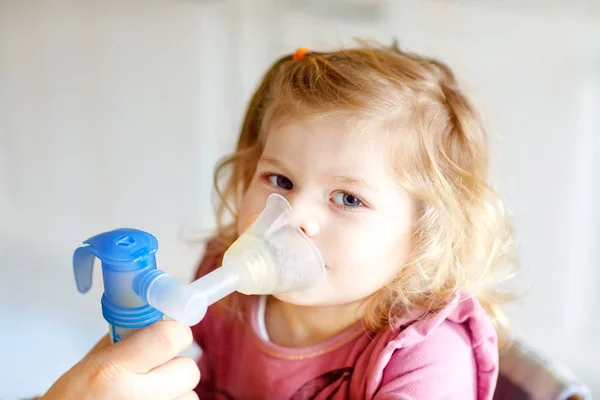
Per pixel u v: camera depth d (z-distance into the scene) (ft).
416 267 2.47
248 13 4.61
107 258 1.68
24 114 4.89
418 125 2.47
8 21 4.76
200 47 4.68
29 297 4.57
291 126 2.39
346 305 2.50
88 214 5.01
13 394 4.00
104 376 1.74
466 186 2.66
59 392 1.74
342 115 2.35
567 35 3.98
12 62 4.83
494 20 4.11
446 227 2.52
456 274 2.57
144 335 1.76
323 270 2.13
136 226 4.98
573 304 4.20
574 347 4.20
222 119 4.77
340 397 2.48
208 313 2.95
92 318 4.49
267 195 2.42
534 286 4.22
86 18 4.73
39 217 4.99
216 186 3.27
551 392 2.42
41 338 4.35
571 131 4.06
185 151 4.85
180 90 4.77
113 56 4.78
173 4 4.65
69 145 4.93
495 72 4.15
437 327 2.39
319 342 2.57
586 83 3.99
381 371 2.29
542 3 4.00
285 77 2.66
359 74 2.52
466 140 2.71
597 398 4.00
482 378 2.42
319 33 4.51
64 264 4.79
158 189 4.93
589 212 4.11
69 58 4.80
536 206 4.17
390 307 2.47
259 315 2.73
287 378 2.57
